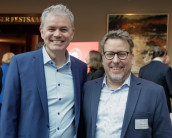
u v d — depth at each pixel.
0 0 7.05
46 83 1.87
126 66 1.83
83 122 1.97
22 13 7.01
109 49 1.82
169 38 6.54
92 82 2.02
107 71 1.87
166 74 3.81
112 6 6.74
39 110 1.78
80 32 6.89
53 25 1.79
